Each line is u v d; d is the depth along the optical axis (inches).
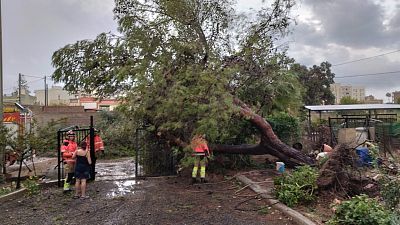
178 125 463.8
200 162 479.5
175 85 458.3
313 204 333.7
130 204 363.3
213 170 536.1
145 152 553.9
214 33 602.2
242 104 532.1
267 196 368.8
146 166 553.3
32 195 415.5
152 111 486.9
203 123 449.1
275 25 601.3
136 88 478.3
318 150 615.2
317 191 350.6
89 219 312.0
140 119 519.2
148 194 410.0
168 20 580.4
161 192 419.5
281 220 299.7
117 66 569.0
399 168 356.8
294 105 643.5
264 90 596.7
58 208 352.5
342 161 362.6
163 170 545.3
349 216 254.1
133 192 422.6
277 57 588.7
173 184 469.1
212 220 302.5
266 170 534.6
